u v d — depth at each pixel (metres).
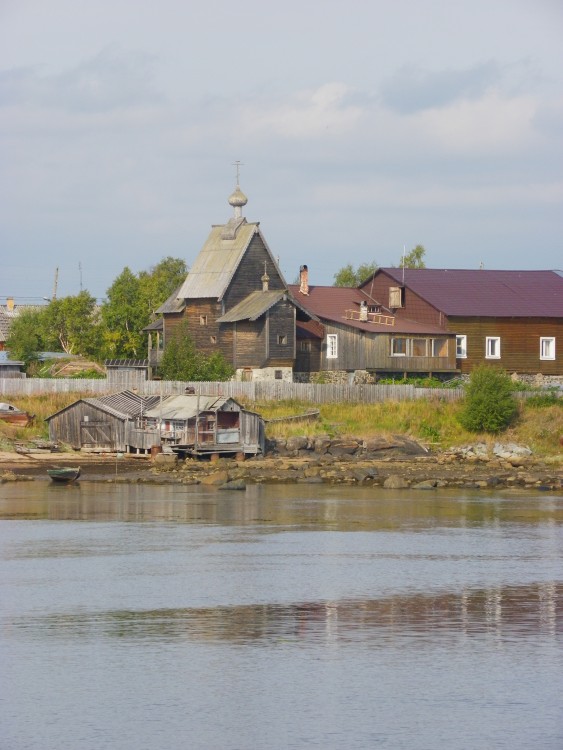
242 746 52.06
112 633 69.69
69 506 125.75
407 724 54.62
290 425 183.00
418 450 179.12
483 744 52.38
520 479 154.62
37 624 71.81
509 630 70.50
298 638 68.62
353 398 195.12
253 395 190.50
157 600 78.38
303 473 156.50
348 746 52.06
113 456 167.25
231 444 169.38
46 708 56.66
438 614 74.56
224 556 95.12
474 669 62.56
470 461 173.00
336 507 126.81
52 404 182.75
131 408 170.38
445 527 112.25
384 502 131.75
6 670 62.28
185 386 189.50
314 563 92.06
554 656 65.00
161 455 164.38
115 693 58.72
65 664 63.34
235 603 77.50
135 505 126.81
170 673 61.81
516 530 110.56
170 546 100.06
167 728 54.12
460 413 190.62
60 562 92.25
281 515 119.94
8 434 171.75
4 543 101.44
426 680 60.75
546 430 186.88
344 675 61.50
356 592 81.00
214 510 123.31
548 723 54.84
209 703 57.31
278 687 59.66
